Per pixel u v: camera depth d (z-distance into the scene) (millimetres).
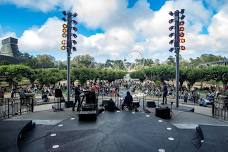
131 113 12133
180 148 7277
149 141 7738
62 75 39875
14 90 24281
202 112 16500
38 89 33938
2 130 8383
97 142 7613
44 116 12578
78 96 14086
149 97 25828
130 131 8797
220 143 6961
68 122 10141
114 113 12117
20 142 7949
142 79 51781
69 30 16844
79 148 7137
